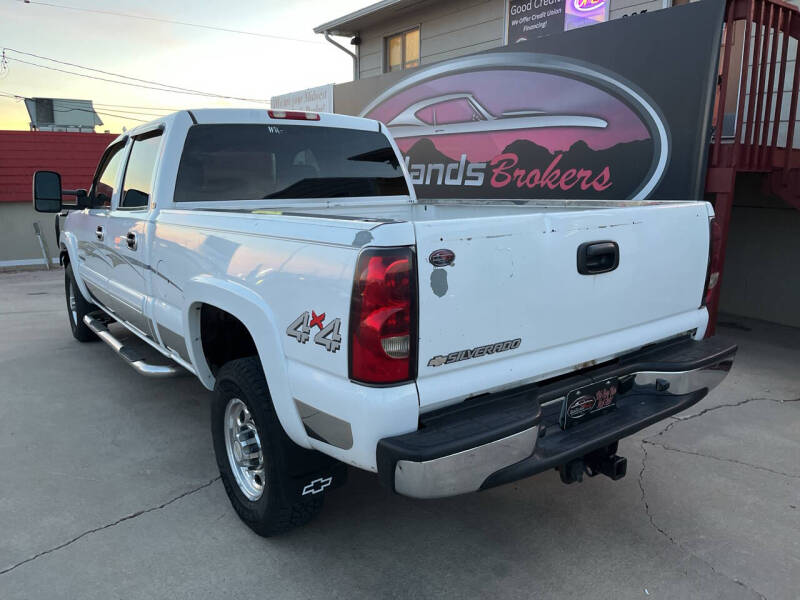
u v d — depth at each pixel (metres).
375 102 9.56
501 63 7.34
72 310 6.21
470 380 2.11
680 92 5.55
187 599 2.41
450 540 2.80
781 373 5.21
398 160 4.45
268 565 2.62
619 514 3.01
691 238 2.88
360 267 1.93
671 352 2.85
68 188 17.06
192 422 4.15
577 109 6.52
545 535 2.84
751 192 7.22
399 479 1.95
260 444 2.60
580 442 2.37
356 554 2.69
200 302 2.93
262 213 2.63
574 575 2.54
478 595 2.42
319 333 2.12
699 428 4.05
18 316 7.85
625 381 2.70
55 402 4.54
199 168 3.57
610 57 6.12
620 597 2.41
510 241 2.13
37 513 3.01
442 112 8.30
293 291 2.23
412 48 12.09
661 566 2.60
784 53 5.70
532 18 9.56
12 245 16.34
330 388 2.09
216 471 3.46
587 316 2.44
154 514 3.01
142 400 4.57
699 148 5.45
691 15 5.40
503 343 2.17
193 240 2.99
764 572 2.56
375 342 1.92
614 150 6.20
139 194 3.86
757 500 3.14
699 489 3.25
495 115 7.51
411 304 1.92
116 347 4.29
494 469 2.06
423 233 1.93
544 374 2.33
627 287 2.59
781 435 3.93
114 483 3.32
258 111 3.74
